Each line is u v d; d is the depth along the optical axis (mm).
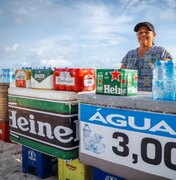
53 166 3033
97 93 2264
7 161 3576
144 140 1843
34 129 2707
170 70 1773
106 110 2064
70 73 2424
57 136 2449
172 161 1709
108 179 2277
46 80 2648
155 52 3090
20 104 2867
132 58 3303
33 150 2973
